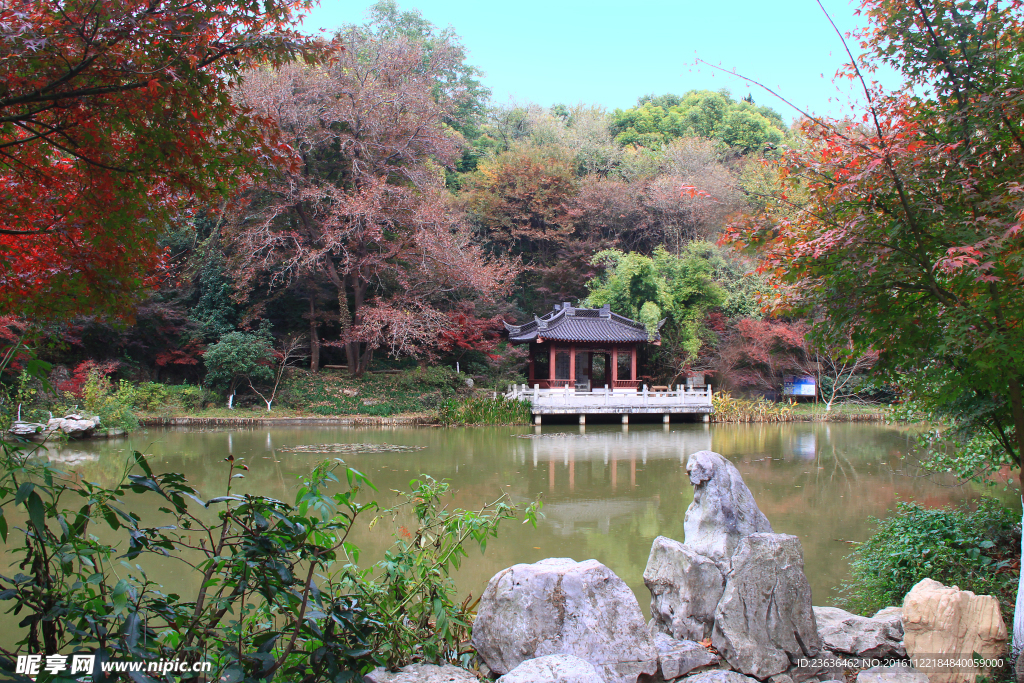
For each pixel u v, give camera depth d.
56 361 23.39
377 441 19.41
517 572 3.81
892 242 4.35
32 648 2.67
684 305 33.03
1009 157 4.15
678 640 4.12
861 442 19.55
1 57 2.85
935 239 4.38
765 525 4.80
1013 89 3.89
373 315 26.62
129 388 20.75
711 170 35.75
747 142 44.75
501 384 30.98
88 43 2.97
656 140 48.22
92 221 3.72
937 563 6.03
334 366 31.31
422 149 27.77
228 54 3.40
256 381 27.53
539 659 3.18
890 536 6.87
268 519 2.81
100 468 13.30
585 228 38.94
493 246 38.84
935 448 8.85
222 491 11.11
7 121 3.11
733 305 31.88
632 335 28.50
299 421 24.53
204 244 28.00
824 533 8.78
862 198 4.48
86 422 18.05
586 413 25.16
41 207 3.73
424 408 27.44
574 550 8.01
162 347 27.42
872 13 4.47
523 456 16.39
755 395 31.42
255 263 26.28
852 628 4.46
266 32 3.40
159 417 22.88
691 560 4.39
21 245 3.79
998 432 6.59
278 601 2.97
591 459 15.96
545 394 25.70
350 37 26.59
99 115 3.33
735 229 5.05
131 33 3.05
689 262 32.62
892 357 4.91
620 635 3.70
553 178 38.47
